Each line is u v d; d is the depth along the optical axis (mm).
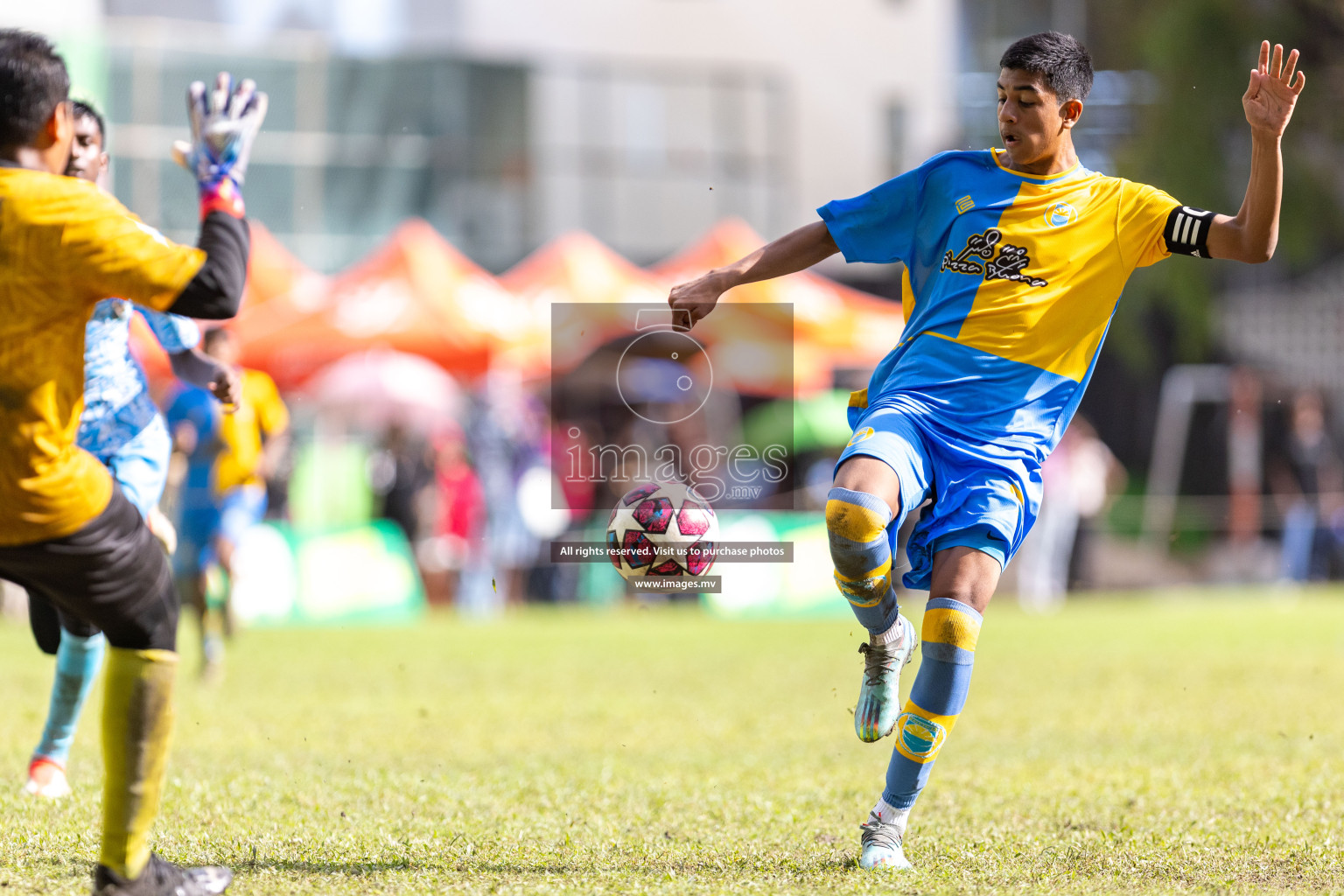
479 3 88250
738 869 12742
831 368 55875
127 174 80438
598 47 91000
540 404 56312
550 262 58156
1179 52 76500
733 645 40094
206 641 29875
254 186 84375
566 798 16547
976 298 13562
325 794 16438
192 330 16031
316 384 56281
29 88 10117
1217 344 89375
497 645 39719
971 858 13258
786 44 95438
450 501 55844
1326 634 40750
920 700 12984
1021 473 13344
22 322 9820
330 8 86062
